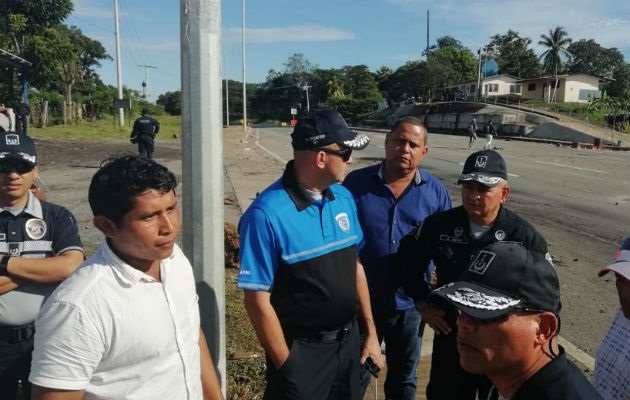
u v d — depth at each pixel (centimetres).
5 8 3812
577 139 3684
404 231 313
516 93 6131
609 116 4309
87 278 156
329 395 244
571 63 8788
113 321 155
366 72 9438
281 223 220
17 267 233
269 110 10256
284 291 227
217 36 224
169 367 170
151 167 161
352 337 245
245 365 361
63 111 3619
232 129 5341
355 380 250
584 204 1078
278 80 10269
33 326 246
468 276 150
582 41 8731
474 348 144
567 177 1512
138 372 162
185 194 231
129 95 5253
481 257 151
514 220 272
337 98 8388
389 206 313
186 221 232
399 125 309
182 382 175
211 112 226
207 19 220
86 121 3906
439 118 5453
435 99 6831
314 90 9694
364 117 7744
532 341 140
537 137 4053
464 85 6353
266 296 219
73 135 2836
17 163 235
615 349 217
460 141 3478
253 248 219
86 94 4919
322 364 233
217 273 236
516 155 2353
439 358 279
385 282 312
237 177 1360
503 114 4541
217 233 234
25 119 1608
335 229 235
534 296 140
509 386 148
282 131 4997
